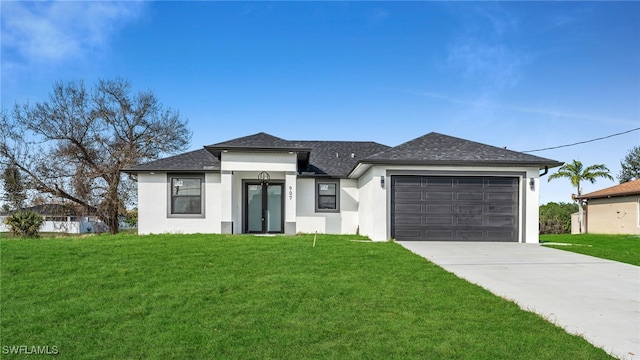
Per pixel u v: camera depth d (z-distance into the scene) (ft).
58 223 79.25
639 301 19.86
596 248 38.96
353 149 64.90
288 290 20.88
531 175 42.78
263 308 18.02
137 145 86.28
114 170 79.36
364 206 49.44
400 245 37.65
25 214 59.31
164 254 30.66
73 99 79.82
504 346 13.73
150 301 19.13
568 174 87.15
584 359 12.76
